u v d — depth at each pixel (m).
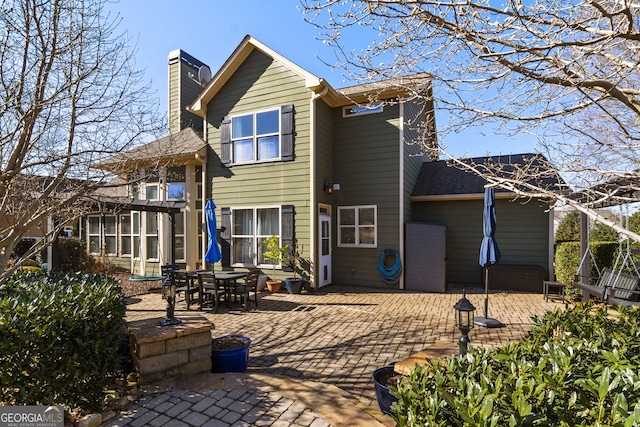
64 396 2.79
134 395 3.23
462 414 1.37
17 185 3.82
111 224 13.52
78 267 11.84
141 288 10.11
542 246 9.59
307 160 9.52
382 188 9.95
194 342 3.79
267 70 10.09
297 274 9.51
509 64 2.55
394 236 9.75
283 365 4.31
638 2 2.54
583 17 2.73
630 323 2.97
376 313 6.90
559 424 1.39
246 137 10.33
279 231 9.83
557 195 3.07
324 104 10.16
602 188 4.18
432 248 9.38
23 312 2.68
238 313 7.02
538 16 2.49
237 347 4.06
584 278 8.02
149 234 12.23
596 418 1.38
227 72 10.48
